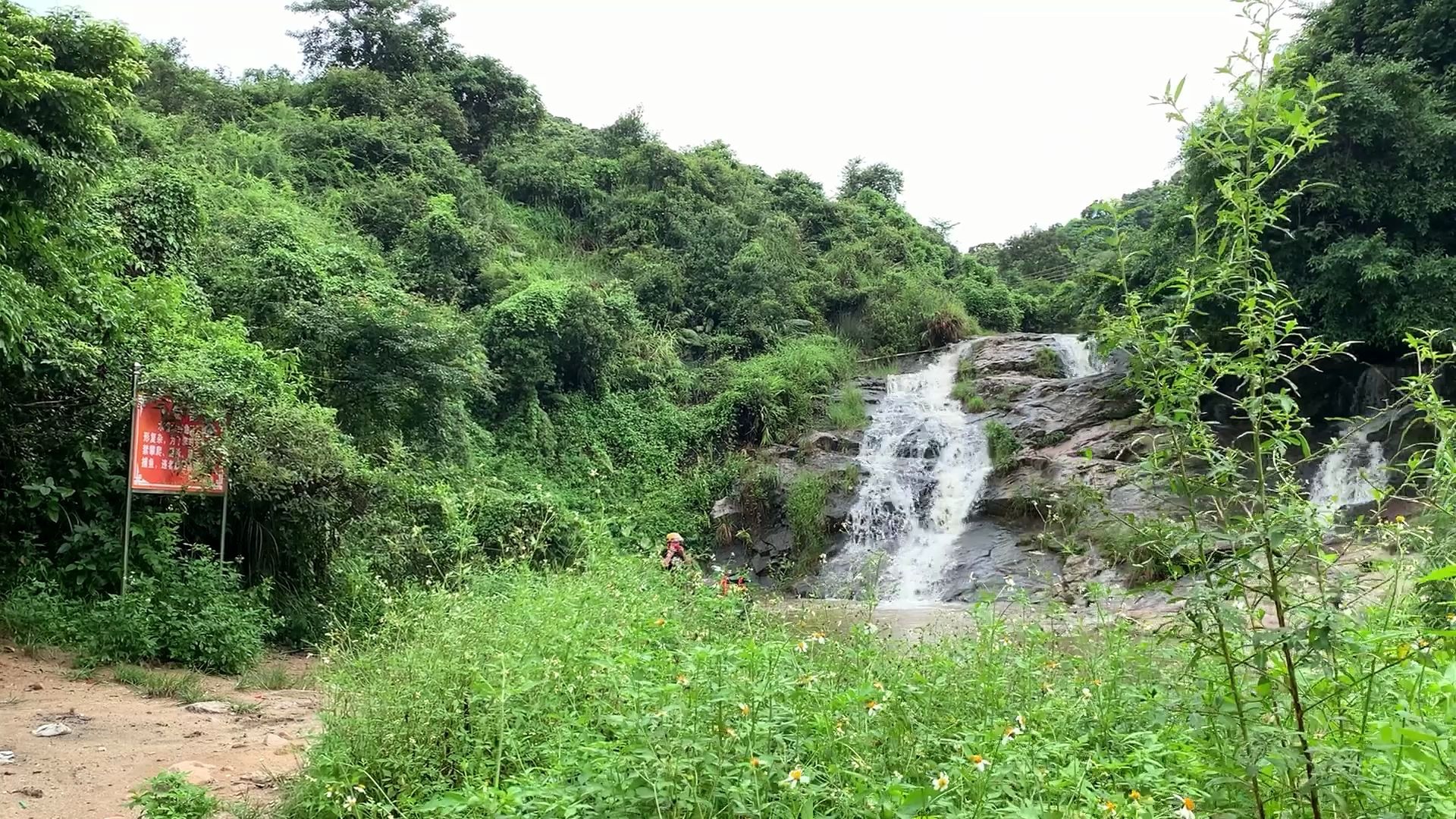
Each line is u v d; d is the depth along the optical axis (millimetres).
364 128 27422
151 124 21266
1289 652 2211
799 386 23172
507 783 3137
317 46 34438
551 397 21672
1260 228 2426
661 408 23047
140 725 5219
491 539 12352
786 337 26844
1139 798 2617
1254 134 2438
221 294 14445
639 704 3240
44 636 6742
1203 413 2938
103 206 11781
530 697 3703
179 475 7992
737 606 5875
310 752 3805
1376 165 15219
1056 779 2715
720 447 22562
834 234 33000
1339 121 14953
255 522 9008
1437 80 16109
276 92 30766
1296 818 2244
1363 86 14797
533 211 30562
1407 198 14875
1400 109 14891
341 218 23125
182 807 3412
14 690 5672
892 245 33781
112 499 8086
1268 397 2326
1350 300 15117
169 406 7996
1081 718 3664
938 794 2545
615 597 5379
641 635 4406
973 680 4023
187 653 7043
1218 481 2314
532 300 20891
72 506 7895
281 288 14680
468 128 34469
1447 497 2957
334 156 26062
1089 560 10570
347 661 4836
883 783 2775
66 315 7715
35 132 7676
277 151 24578
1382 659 2580
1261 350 2561
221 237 16297
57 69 8953
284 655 8336
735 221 30000
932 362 26359
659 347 24516
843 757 3062
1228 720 2268
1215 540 2223
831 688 3609
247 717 5637
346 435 11914
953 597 15578
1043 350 24172
